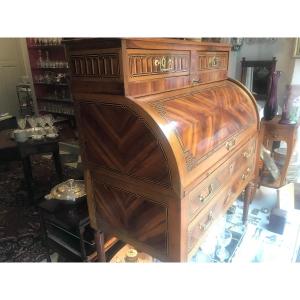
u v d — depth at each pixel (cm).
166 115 98
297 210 190
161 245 108
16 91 501
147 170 100
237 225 203
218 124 123
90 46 97
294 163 233
